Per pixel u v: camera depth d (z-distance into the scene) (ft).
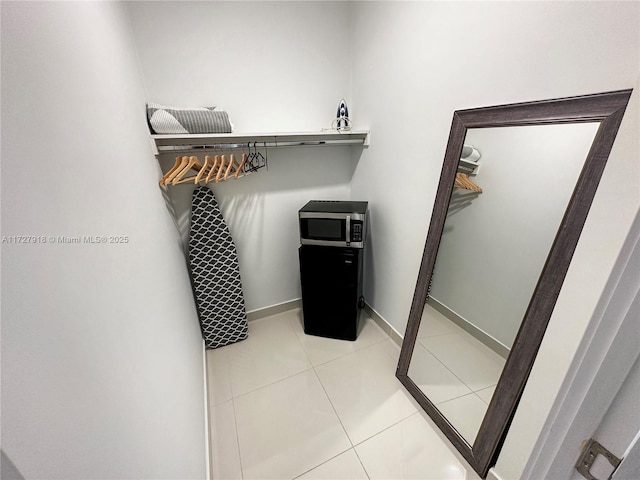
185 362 3.96
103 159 2.29
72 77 1.93
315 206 6.37
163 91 5.08
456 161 4.00
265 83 5.81
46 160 1.40
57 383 1.18
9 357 0.94
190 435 3.35
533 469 2.57
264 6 5.32
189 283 5.97
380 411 5.02
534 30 2.86
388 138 5.62
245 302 7.43
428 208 4.93
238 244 6.81
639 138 1.87
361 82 6.11
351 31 6.10
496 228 3.58
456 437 4.28
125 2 4.27
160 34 4.79
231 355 6.47
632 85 2.22
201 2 4.88
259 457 4.34
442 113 4.25
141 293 2.60
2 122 1.09
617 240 2.07
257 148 6.20
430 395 4.91
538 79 2.92
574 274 2.42
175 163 5.11
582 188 2.55
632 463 1.84
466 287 4.15
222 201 6.29
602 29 2.34
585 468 2.15
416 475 4.03
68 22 2.00
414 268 5.59
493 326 3.77
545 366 2.79
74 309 1.41
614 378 1.87
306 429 4.75
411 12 4.40
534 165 3.02
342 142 6.22
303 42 5.85
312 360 6.26
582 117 2.53
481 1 3.33
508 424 3.51
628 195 1.97
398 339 6.56
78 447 1.25
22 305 1.05
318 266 6.11
